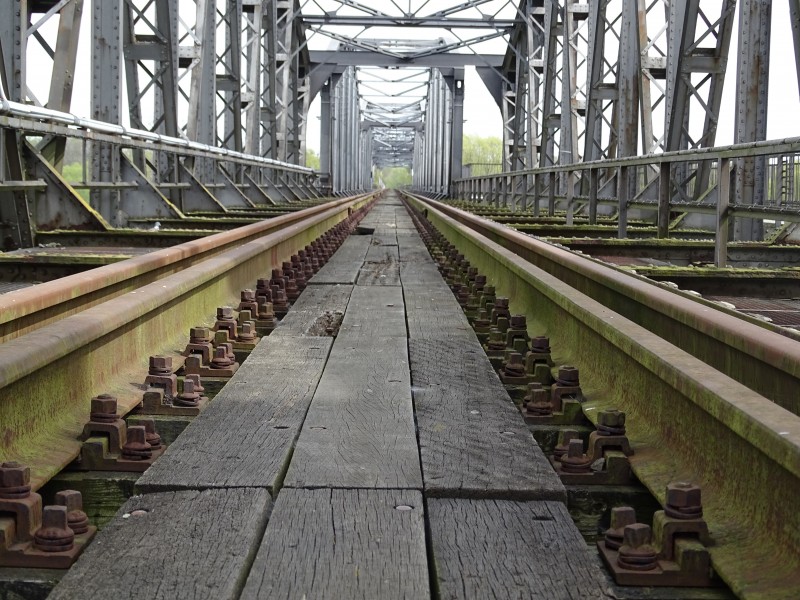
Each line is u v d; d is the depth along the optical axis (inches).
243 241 387.2
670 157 379.2
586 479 124.5
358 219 996.6
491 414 154.9
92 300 210.8
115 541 97.6
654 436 132.8
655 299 184.2
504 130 2057.1
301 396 166.1
